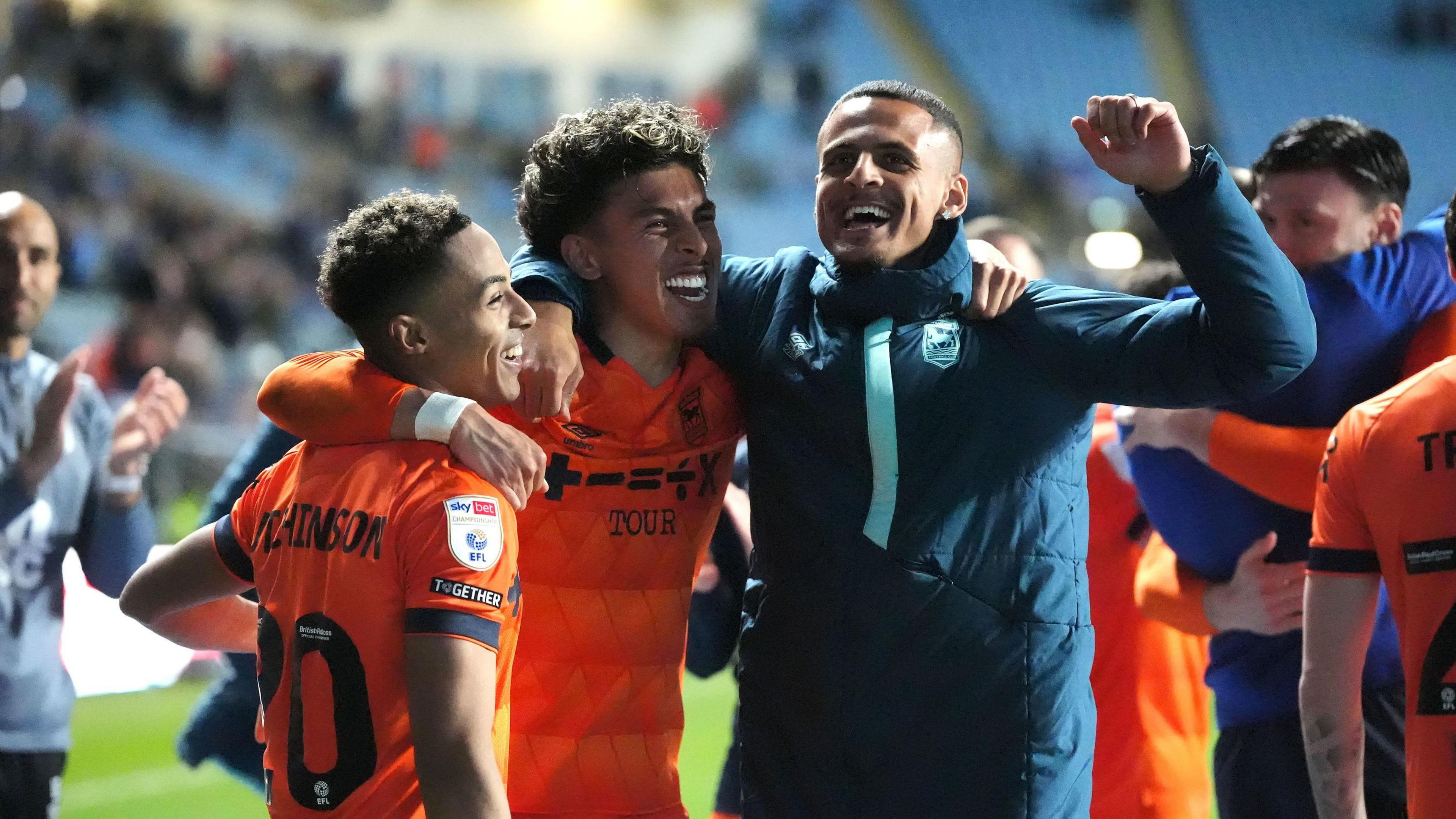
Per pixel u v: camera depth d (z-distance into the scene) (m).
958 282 8.12
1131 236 31.53
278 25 72.19
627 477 8.42
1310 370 9.80
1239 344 7.46
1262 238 7.37
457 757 6.36
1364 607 8.01
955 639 7.95
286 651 6.93
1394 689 9.56
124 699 27.14
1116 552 11.65
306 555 6.91
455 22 76.75
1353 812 8.20
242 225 55.84
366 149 66.25
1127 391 7.91
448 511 6.65
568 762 8.28
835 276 8.39
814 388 8.20
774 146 76.06
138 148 58.69
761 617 8.44
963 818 7.92
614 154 8.29
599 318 8.59
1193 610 10.42
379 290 7.10
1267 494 9.76
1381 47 78.12
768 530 8.41
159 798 20.69
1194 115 77.94
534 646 8.34
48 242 12.20
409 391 7.04
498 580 6.70
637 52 81.25
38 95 58.00
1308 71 77.88
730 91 77.56
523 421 8.32
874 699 7.99
